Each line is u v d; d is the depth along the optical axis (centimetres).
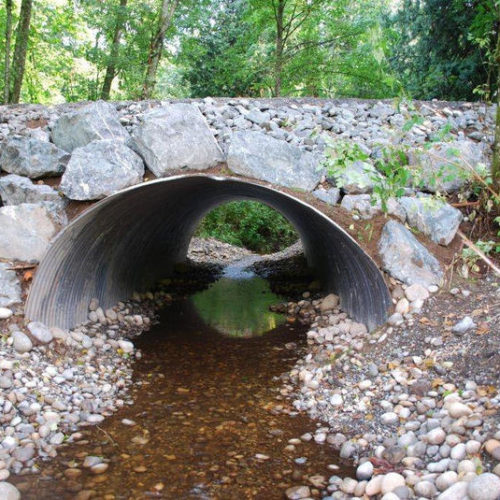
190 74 1733
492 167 616
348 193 648
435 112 787
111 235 719
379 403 453
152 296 938
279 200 806
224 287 1107
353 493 352
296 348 674
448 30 1115
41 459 394
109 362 595
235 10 1734
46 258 575
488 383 409
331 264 828
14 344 518
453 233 612
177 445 422
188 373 586
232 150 628
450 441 360
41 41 1836
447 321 517
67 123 681
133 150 661
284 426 457
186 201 955
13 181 627
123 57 1298
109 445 420
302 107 784
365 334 605
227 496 354
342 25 1182
